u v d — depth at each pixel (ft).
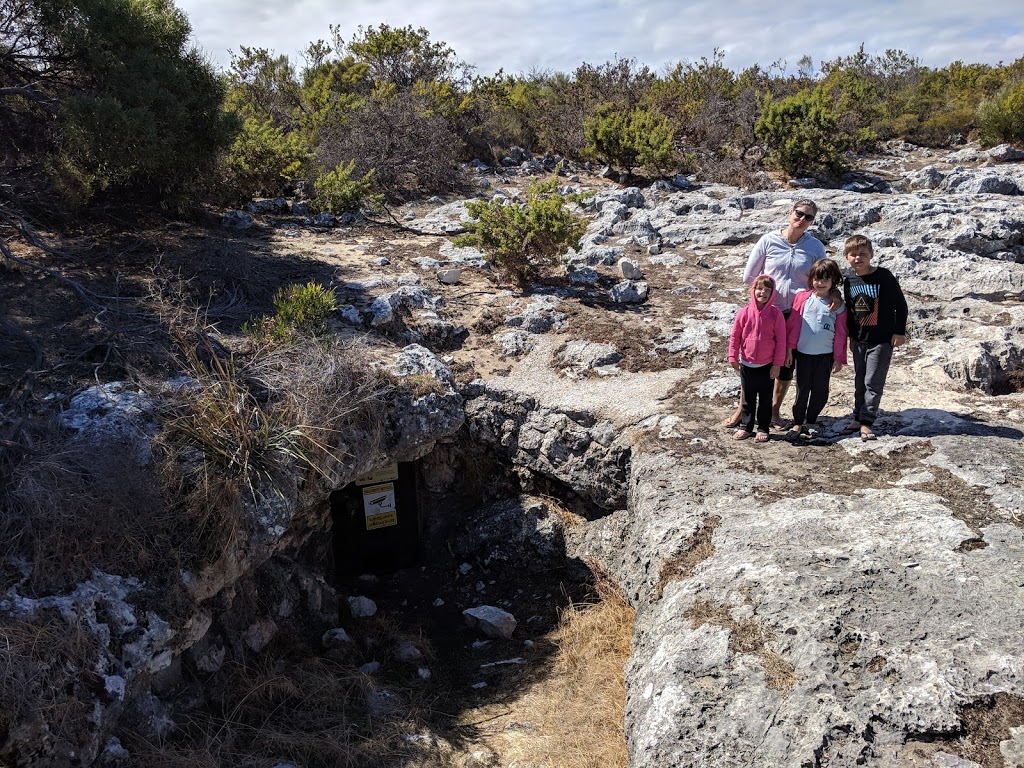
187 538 18.85
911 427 21.25
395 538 27.22
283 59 65.92
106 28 31.09
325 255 37.04
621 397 25.79
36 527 17.10
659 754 12.74
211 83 34.73
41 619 16.03
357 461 22.98
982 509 16.81
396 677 22.02
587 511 26.17
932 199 44.45
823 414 23.13
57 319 25.46
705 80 74.64
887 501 17.51
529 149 65.10
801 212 20.57
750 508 18.31
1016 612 13.43
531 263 37.04
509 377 28.09
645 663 15.61
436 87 62.59
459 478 28.35
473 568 27.02
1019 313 29.40
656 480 20.74
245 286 30.68
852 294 20.31
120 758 16.48
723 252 39.99
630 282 33.53
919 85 84.58
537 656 22.29
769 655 13.70
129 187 36.09
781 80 78.64
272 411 21.67
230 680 19.97
